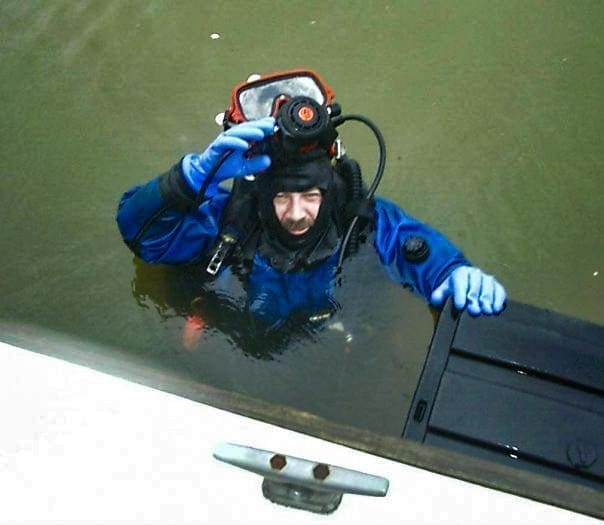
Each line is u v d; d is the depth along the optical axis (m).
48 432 0.92
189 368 2.28
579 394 1.94
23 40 3.11
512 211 2.83
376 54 3.15
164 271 2.40
